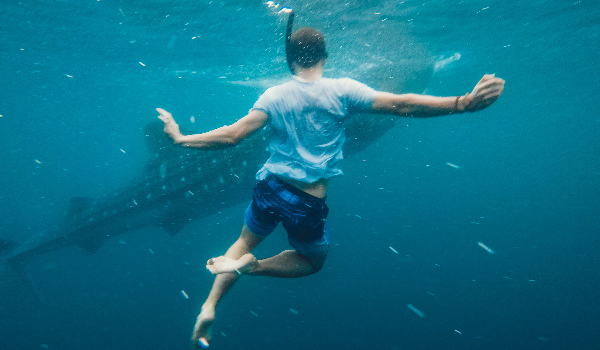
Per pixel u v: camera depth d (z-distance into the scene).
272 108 1.53
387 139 27.94
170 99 20.88
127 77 16.36
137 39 11.22
